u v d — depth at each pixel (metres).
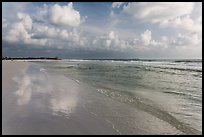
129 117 6.74
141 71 33.69
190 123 6.55
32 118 6.06
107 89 13.27
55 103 8.18
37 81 15.31
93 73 28.55
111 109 7.66
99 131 5.39
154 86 15.48
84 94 10.75
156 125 6.11
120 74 27.28
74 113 6.86
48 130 5.23
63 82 15.70
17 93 9.83
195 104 9.29
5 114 6.36
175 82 18.42
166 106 8.80
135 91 12.81
